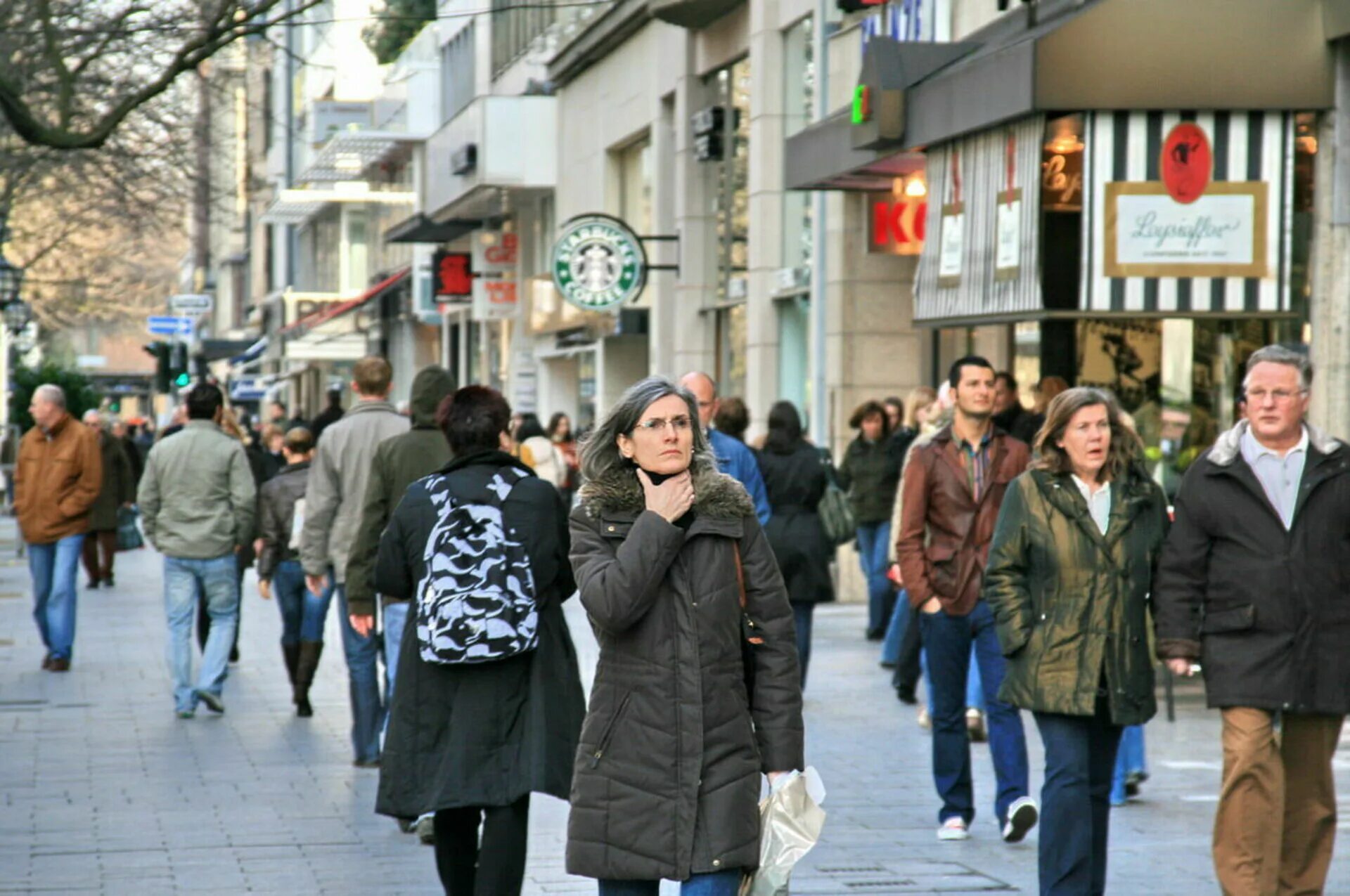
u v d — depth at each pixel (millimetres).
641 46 80438
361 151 131125
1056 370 43531
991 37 44344
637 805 13797
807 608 34125
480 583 18078
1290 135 37312
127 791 27094
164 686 38906
